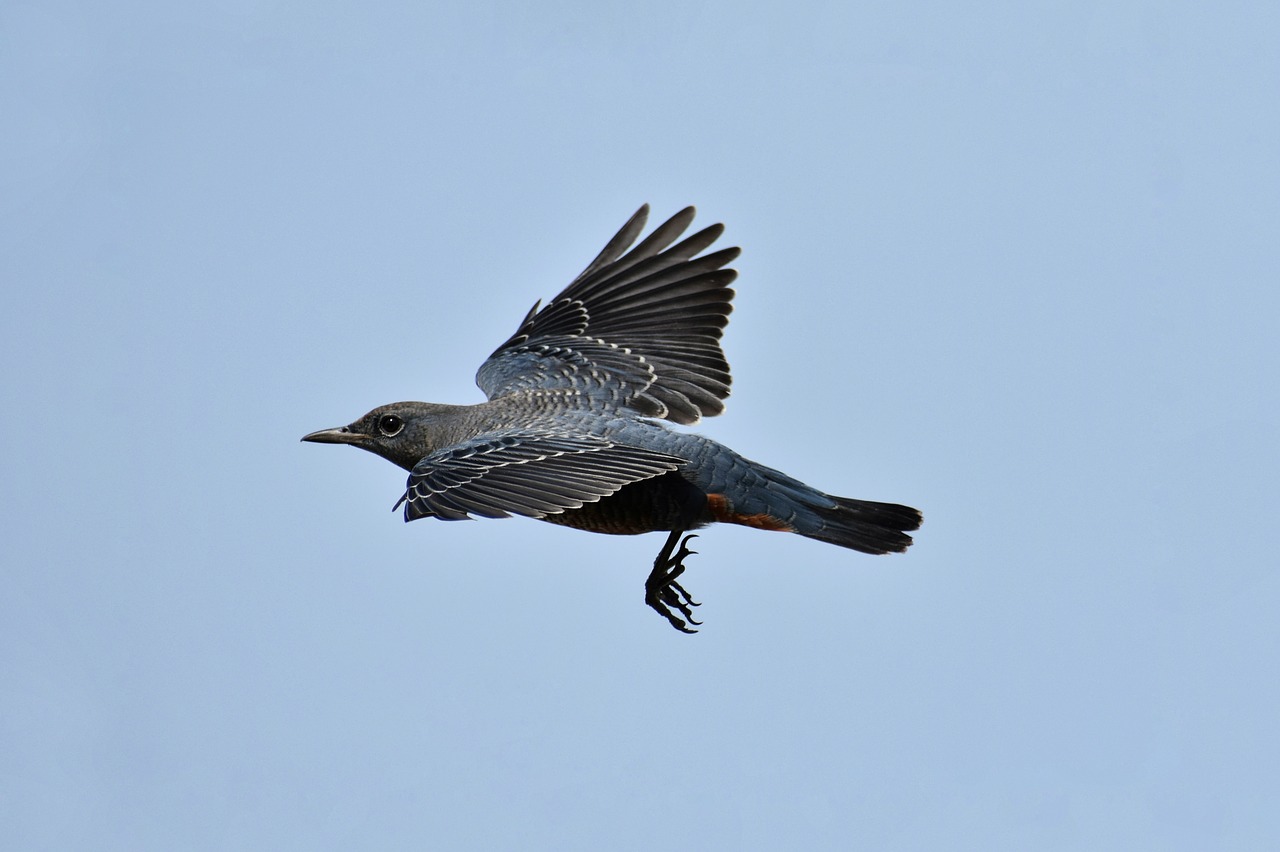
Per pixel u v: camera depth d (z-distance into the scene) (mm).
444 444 13992
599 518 13312
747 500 13094
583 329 14828
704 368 14281
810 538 13195
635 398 14117
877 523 13242
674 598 13500
